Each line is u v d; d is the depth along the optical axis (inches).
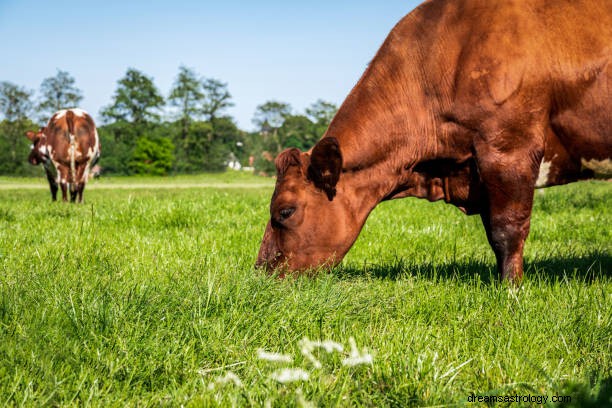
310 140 4439.0
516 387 91.4
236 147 4690.0
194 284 132.7
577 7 151.4
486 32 152.9
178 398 85.6
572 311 128.3
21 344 97.8
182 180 2229.3
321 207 154.9
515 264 157.2
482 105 151.5
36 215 318.7
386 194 165.3
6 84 3307.1
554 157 157.6
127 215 311.7
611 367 100.7
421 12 165.9
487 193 156.6
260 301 126.3
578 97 150.3
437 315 133.6
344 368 97.3
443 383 91.8
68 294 122.7
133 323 110.0
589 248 246.5
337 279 162.2
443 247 246.2
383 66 163.9
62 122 548.7
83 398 85.6
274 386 89.7
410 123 161.3
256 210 358.9
